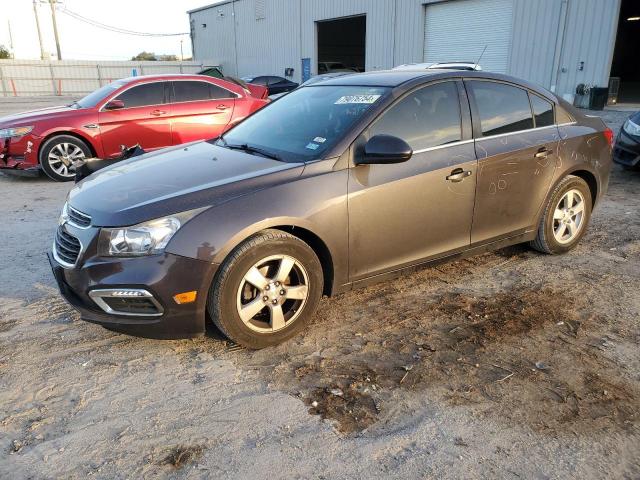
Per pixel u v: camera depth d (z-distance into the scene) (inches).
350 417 104.9
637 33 1342.3
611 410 107.2
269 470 91.3
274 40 1239.5
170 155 154.0
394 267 144.9
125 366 122.1
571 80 679.1
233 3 1371.8
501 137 160.2
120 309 117.5
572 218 187.8
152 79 334.3
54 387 114.2
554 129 175.8
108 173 143.7
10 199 273.6
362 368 121.3
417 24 850.1
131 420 104.0
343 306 152.0
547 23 686.5
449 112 151.3
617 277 171.3
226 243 115.9
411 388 113.9
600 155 189.2
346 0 986.7
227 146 155.9
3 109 876.6
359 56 1379.2
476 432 100.7
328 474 90.4
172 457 94.2
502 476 90.4
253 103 365.4
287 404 108.7
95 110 317.7
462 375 118.6
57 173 314.2
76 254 121.0
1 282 166.6
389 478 89.7
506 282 167.8
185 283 114.2
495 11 741.3
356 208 132.0
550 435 100.1
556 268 178.5
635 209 251.0
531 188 168.9
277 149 143.4
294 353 127.6
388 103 141.0
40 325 140.3
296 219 123.3
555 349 129.3
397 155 126.3
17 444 97.3
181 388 114.0
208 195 119.0
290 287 127.6
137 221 113.6
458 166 148.0
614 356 126.5
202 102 346.0
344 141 133.6
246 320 123.1
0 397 110.7
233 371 120.3
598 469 92.0
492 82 163.5
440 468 91.9
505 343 132.0
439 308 150.4
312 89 170.9
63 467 91.9
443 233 150.9
